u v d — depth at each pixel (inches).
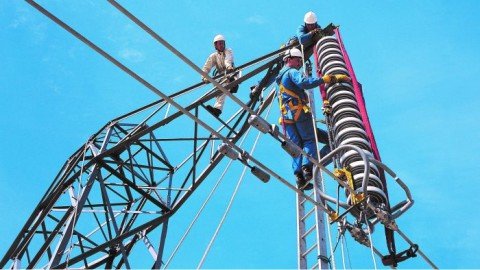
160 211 671.8
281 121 558.6
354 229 458.9
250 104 635.5
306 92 572.1
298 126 547.8
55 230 654.5
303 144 550.9
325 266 481.7
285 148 462.0
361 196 453.7
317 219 504.1
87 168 663.1
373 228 468.8
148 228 674.8
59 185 681.0
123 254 613.3
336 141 509.7
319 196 487.8
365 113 515.5
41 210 692.1
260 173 501.7
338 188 470.6
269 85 644.1
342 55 581.9
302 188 537.6
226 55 688.4
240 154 484.1
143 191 674.2
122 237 624.4
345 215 456.8
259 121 452.1
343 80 537.6
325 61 576.1
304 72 559.8
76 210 620.1
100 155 657.6
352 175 467.8
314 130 520.7
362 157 455.2
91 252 613.3
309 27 635.5
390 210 465.7
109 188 706.8
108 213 674.2
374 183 466.6
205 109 646.5
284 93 554.9
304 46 626.2
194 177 659.4
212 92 641.6
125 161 678.5
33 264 645.3
